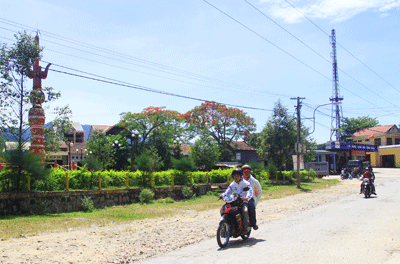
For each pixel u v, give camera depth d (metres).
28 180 12.45
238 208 7.43
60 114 15.47
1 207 11.47
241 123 44.78
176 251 6.91
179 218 11.72
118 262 6.13
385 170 50.22
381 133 64.00
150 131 38.41
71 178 14.45
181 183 19.81
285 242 7.21
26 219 10.65
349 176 36.84
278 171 28.59
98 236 8.48
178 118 39.09
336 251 6.31
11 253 6.53
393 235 7.76
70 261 6.13
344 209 12.78
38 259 6.20
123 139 35.56
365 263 5.53
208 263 5.76
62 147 38.91
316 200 16.83
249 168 8.17
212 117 44.59
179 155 39.16
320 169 39.38
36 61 14.29
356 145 51.62
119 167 33.78
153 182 18.16
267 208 14.00
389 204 14.16
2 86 13.48
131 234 8.80
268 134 28.91
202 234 8.76
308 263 5.54
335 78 47.38
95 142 27.88
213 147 23.98
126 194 15.95
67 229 9.34
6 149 12.53
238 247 6.95
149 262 6.08
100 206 14.58
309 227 9.01
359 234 7.90
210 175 22.19
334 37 46.72
